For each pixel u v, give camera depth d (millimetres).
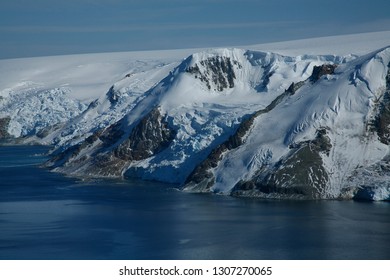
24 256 193750
